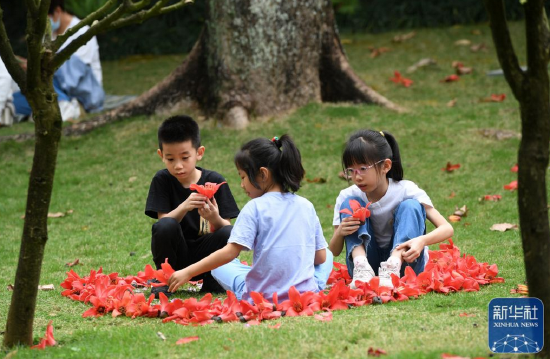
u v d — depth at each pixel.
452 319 5.64
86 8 19.17
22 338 5.37
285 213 6.43
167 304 6.22
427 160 12.27
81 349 5.21
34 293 5.35
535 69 4.47
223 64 13.79
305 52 14.17
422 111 14.56
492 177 11.37
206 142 13.28
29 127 15.52
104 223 10.61
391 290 6.41
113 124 14.51
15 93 15.97
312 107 14.18
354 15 23.45
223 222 7.18
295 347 5.04
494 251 8.39
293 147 6.52
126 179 12.41
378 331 5.33
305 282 6.44
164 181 7.50
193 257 7.45
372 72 18.34
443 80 17.02
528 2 4.38
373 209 7.12
